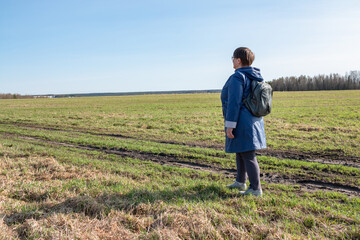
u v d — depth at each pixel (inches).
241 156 163.9
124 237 107.8
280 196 159.8
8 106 1665.8
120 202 143.6
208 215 124.6
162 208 133.2
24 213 128.1
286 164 249.8
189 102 1724.9
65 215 125.4
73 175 210.1
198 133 467.2
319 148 322.3
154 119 719.7
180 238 105.6
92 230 111.3
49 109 1307.8
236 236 106.7
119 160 275.1
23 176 204.5
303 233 109.1
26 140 412.8
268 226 112.8
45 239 105.2
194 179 204.1
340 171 221.6
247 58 150.2
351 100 1409.9
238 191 161.9
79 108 1350.9
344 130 445.4
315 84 4424.2
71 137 435.8
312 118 651.5
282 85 4539.9
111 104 1695.4
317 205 138.1
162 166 245.0
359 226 111.4
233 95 143.6
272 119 656.4
